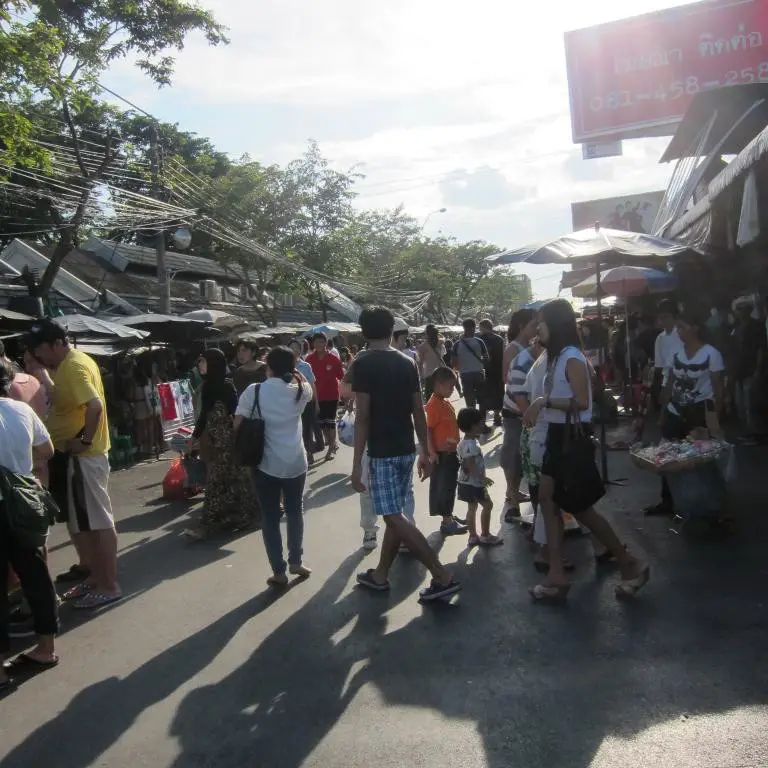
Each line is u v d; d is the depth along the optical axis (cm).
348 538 699
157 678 427
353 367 518
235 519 743
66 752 354
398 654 441
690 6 1733
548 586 508
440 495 665
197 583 592
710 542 607
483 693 388
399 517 518
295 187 2694
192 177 2138
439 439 661
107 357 1293
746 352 1134
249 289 2714
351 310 3672
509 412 708
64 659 460
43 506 435
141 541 734
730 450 643
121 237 2641
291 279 2697
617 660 414
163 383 1441
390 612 507
